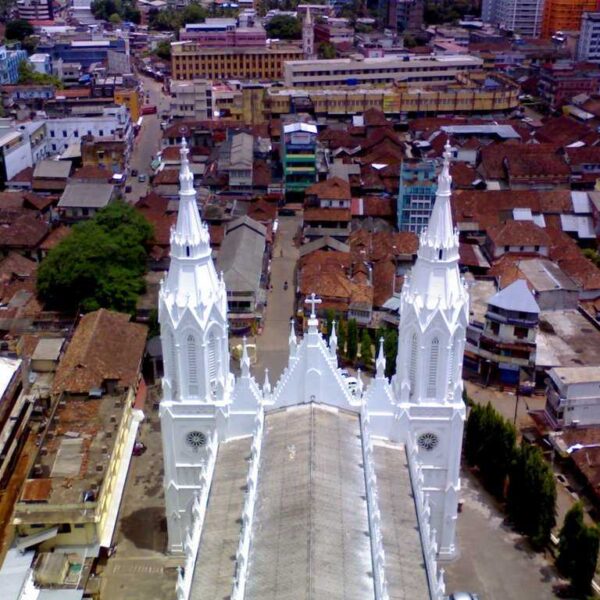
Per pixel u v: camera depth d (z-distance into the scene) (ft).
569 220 531.50
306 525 190.29
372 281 447.42
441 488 249.14
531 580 251.60
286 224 579.48
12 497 284.82
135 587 247.70
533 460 261.03
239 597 172.65
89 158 634.43
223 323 228.22
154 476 301.63
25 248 481.05
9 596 220.64
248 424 241.76
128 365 323.16
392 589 187.93
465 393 322.14
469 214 526.98
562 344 369.30
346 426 234.99
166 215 522.06
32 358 348.18
